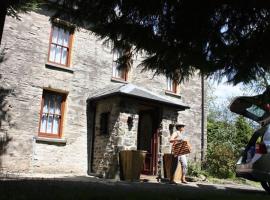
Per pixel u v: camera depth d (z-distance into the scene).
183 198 5.71
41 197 4.91
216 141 22.69
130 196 5.53
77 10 5.42
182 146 11.75
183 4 5.11
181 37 5.67
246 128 23.67
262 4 4.93
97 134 13.39
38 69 12.72
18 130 12.02
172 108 14.02
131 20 5.44
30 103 12.39
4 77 11.92
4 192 5.23
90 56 14.09
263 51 5.58
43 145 12.54
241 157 9.25
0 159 11.54
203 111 17.44
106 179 11.50
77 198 5.00
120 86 13.83
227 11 5.21
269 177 8.48
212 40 5.70
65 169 12.90
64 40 13.63
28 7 8.22
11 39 12.19
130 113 12.61
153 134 13.79
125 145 12.28
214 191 8.52
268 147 8.66
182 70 6.50
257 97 6.74
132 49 6.15
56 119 13.18
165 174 13.05
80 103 13.59
